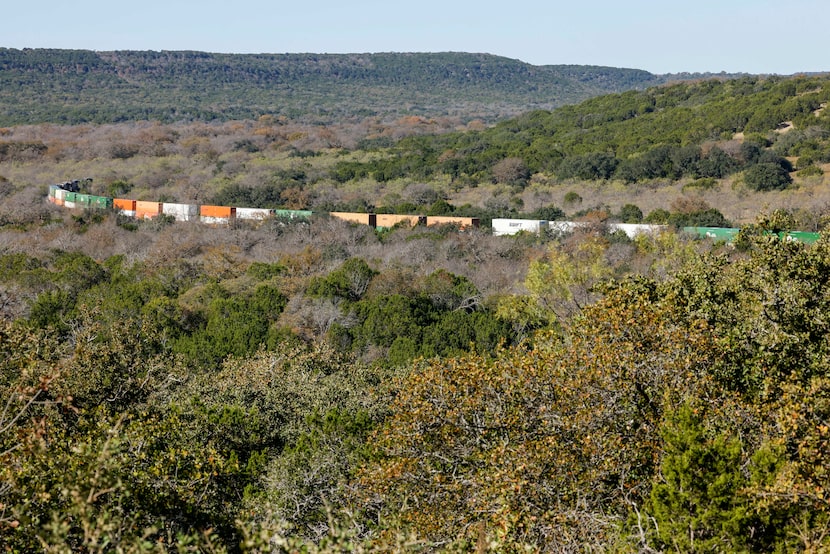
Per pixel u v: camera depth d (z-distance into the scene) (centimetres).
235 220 12588
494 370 2864
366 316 7800
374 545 1930
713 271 3719
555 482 2445
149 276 9088
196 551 1759
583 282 6456
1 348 3281
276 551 1808
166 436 3412
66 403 2578
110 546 1894
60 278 8638
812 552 1911
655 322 2948
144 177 18788
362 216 13200
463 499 2588
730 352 3059
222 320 7550
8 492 2023
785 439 2248
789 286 3259
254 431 4116
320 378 5347
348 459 3544
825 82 18862
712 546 2031
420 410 2764
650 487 2458
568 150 19012
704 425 2467
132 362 4350
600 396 2669
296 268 9719
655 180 15700
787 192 13325
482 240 11112
